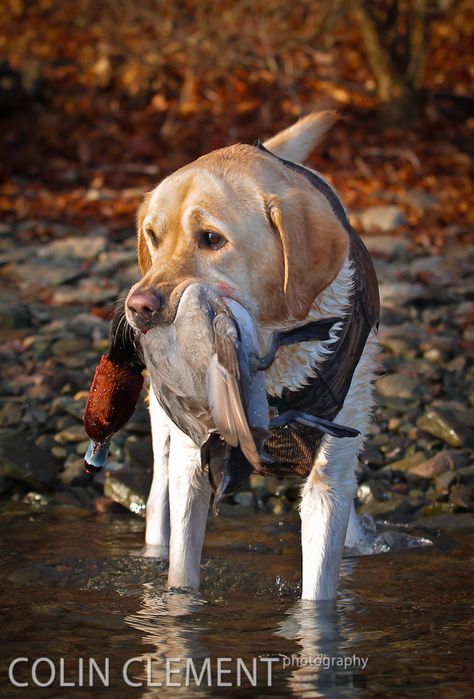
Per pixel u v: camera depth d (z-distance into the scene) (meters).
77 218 11.97
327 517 4.39
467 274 10.04
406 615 4.28
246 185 3.90
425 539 5.34
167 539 5.30
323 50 16.06
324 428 3.84
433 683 3.58
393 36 14.45
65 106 15.32
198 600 4.45
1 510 5.90
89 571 4.89
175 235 3.88
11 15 17.91
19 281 10.00
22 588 4.65
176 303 3.67
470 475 6.12
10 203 12.51
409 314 9.02
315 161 13.52
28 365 7.79
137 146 14.09
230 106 14.87
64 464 6.48
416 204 12.11
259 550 5.24
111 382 4.34
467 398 7.25
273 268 3.91
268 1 15.59
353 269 4.36
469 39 17.05
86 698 3.48
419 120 14.52
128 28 16.66
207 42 15.45
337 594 4.52
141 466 6.36
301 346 4.12
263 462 3.93
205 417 3.67
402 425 6.80
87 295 9.38
